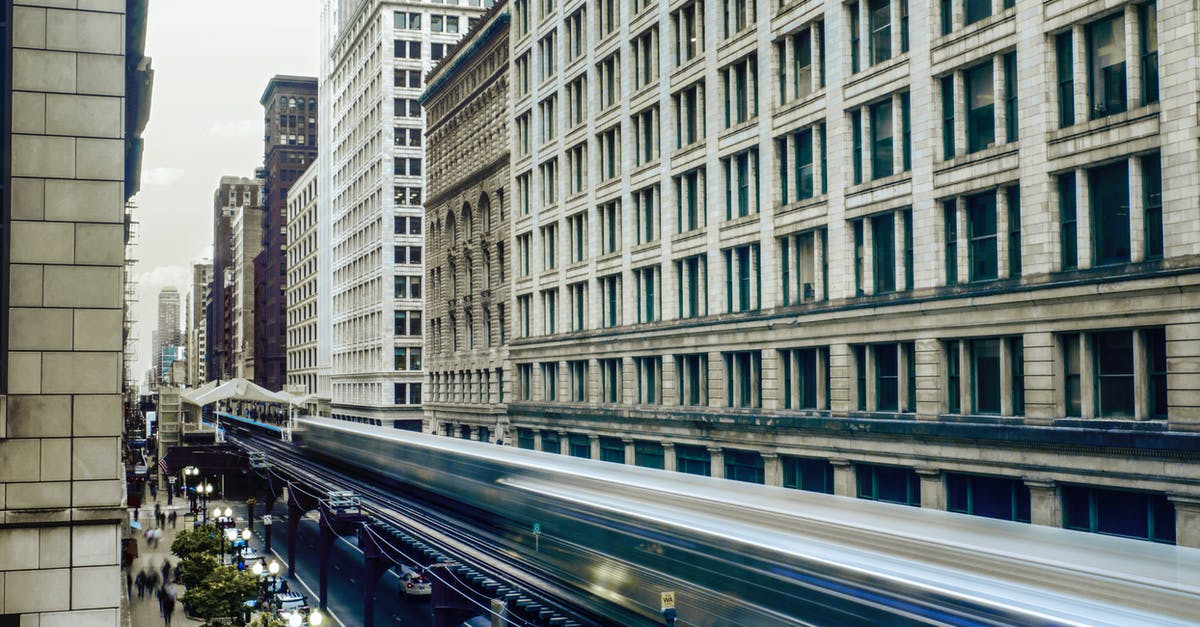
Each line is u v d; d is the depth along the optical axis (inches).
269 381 7135.8
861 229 1341.0
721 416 1592.0
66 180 597.0
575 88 2244.1
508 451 1264.8
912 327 1209.4
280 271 6919.3
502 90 2755.9
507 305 2684.5
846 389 1331.2
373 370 4365.2
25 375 583.2
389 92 4286.4
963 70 1163.3
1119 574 440.8
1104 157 968.3
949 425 1123.9
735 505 735.7
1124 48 965.8
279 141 7071.9
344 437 2367.1
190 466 2962.6
